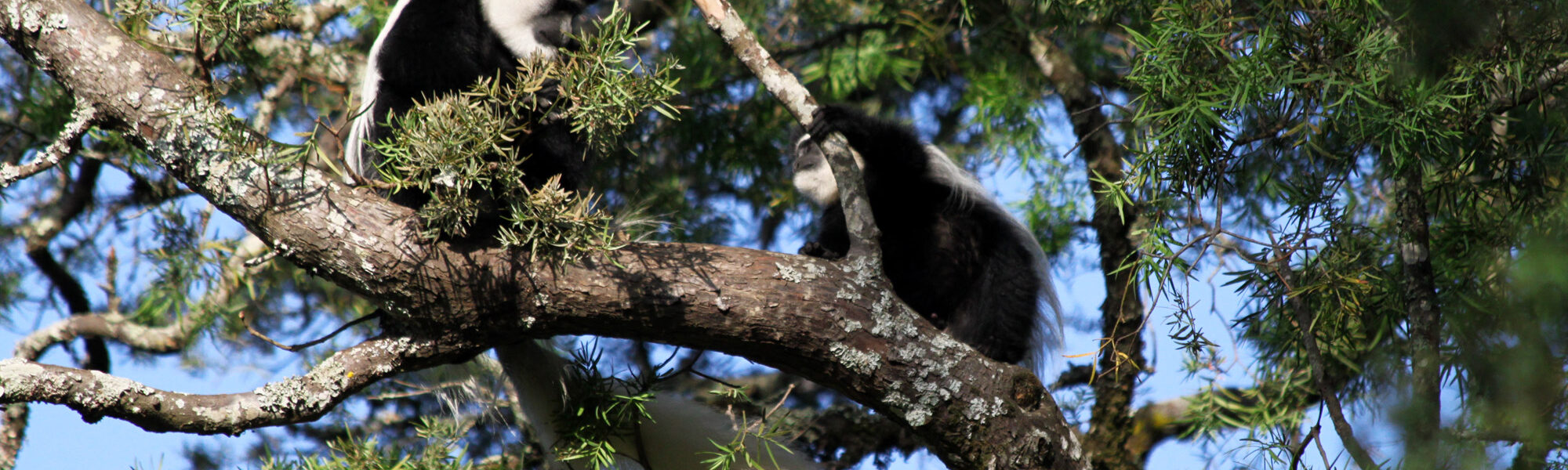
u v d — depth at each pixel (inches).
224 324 423.2
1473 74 232.5
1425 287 267.3
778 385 513.7
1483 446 222.1
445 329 254.1
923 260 387.2
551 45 358.9
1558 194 254.2
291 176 250.7
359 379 254.4
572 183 336.2
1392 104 237.9
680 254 255.9
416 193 298.8
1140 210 413.1
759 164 504.1
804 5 492.7
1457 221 291.0
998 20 471.2
